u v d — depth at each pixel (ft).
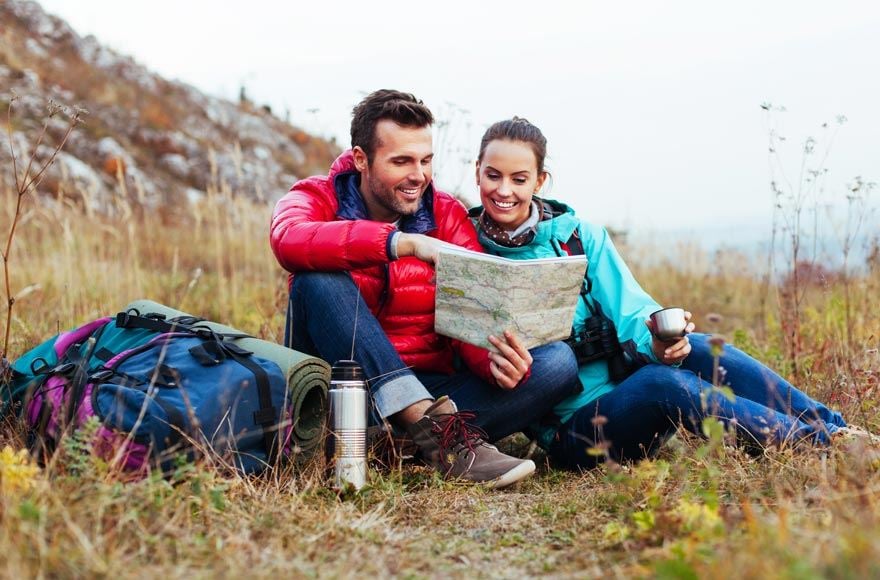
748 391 10.07
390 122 10.02
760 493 7.82
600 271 10.50
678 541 6.35
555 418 10.61
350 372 8.82
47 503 6.50
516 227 10.53
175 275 21.38
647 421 9.72
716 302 25.95
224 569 6.16
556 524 7.84
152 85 77.41
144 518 6.68
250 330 17.67
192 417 7.82
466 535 7.68
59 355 9.66
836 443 8.78
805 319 16.66
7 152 41.57
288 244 9.82
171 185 55.21
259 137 80.89
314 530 7.29
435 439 9.33
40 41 73.56
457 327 9.35
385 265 10.25
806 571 4.96
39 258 22.67
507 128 10.10
